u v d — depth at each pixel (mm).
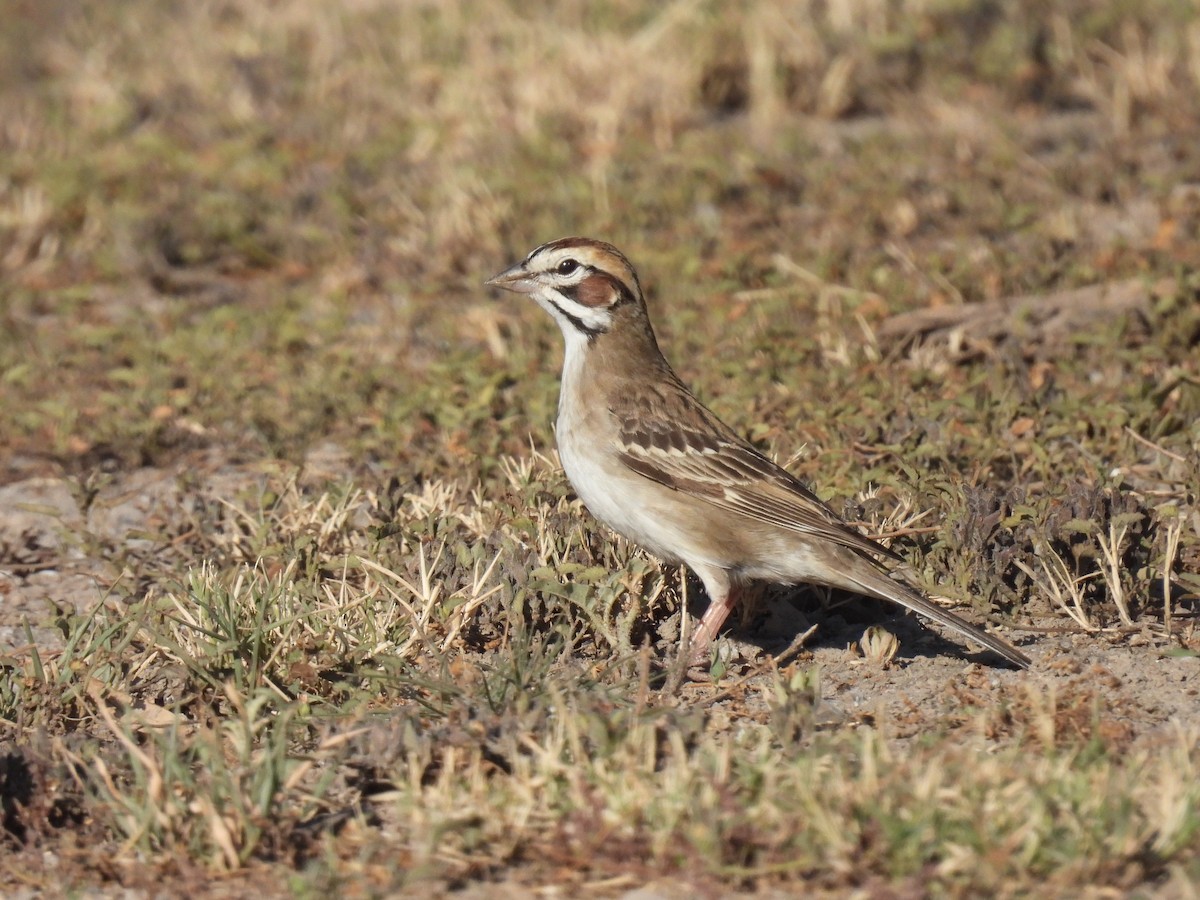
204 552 13977
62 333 19875
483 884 8883
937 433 14664
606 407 12281
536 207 22203
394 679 10820
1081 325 17500
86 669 11328
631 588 12117
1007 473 14625
